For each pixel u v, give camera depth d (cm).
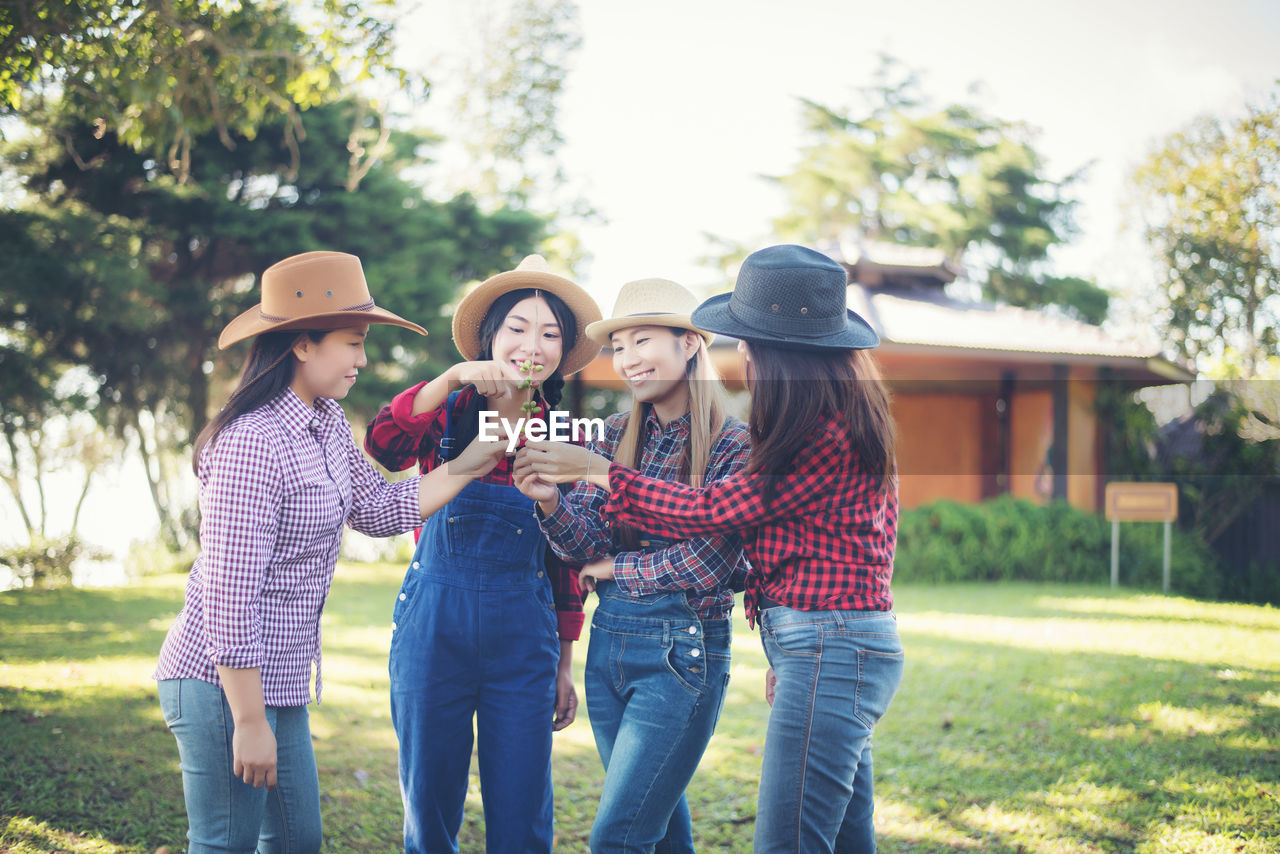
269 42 688
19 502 1806
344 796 418
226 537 220
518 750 271
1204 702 586
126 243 1627
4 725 501
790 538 239
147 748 472
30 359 1555
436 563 274
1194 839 372
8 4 580
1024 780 448
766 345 241
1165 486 1363
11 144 1584
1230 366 1581
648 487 249
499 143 2856
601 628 272
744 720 557
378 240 1838
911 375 1596
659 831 259
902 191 3306
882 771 461
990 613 1001
